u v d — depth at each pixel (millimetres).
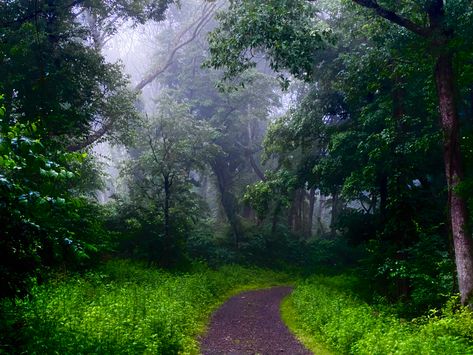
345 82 17859
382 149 14820
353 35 17406
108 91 20453
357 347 8938
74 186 16375
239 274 25547
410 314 12461
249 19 11781
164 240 20531
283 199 24266
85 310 8938
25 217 5215
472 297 9672
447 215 10883
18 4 15766
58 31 16812
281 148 23547
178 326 9992
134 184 25922
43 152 5934
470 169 11234
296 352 9867
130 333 7777
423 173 16297
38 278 5555
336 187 22250
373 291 16109
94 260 14664
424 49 11438
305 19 12633
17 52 14055
